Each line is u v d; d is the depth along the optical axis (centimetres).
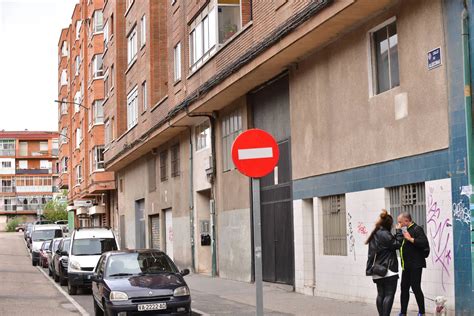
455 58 1120
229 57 2088
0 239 8200
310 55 1670
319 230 1633
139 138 3331
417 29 1227
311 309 1390
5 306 1761
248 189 2139
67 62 7556
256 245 905
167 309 1314
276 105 1942
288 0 1639
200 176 2653
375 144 1373
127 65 3931
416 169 1227
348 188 1483
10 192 12012
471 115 1075
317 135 1634
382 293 1080
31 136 12144
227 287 2020
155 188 3441
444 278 1141
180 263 2952
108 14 4378
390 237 1065
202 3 2355
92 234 2311
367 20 1405
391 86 1346
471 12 1080
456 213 1109
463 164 1094
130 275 1420
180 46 2695
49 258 2931
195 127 2733
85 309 1691
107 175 4731
